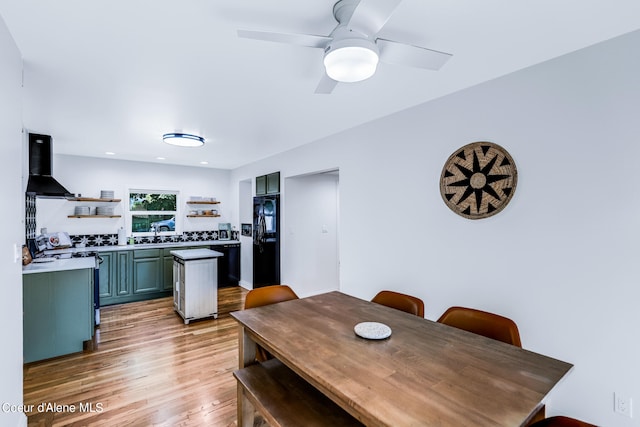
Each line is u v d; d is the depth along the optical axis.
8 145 1.61
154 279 5.10
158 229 5.84
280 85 2.31
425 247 2.73
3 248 1.54
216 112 2.89
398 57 1.57
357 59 1.41
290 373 1.90
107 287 4.72
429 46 1.81
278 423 1.46
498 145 2.23
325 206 5.18
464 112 2.43
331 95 2.53
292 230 4.78
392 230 3.02
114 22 1.54
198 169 6.17
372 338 1.63
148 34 1.65
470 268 2.41
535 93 2.05
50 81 2.20
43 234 4.48
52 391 2.40
